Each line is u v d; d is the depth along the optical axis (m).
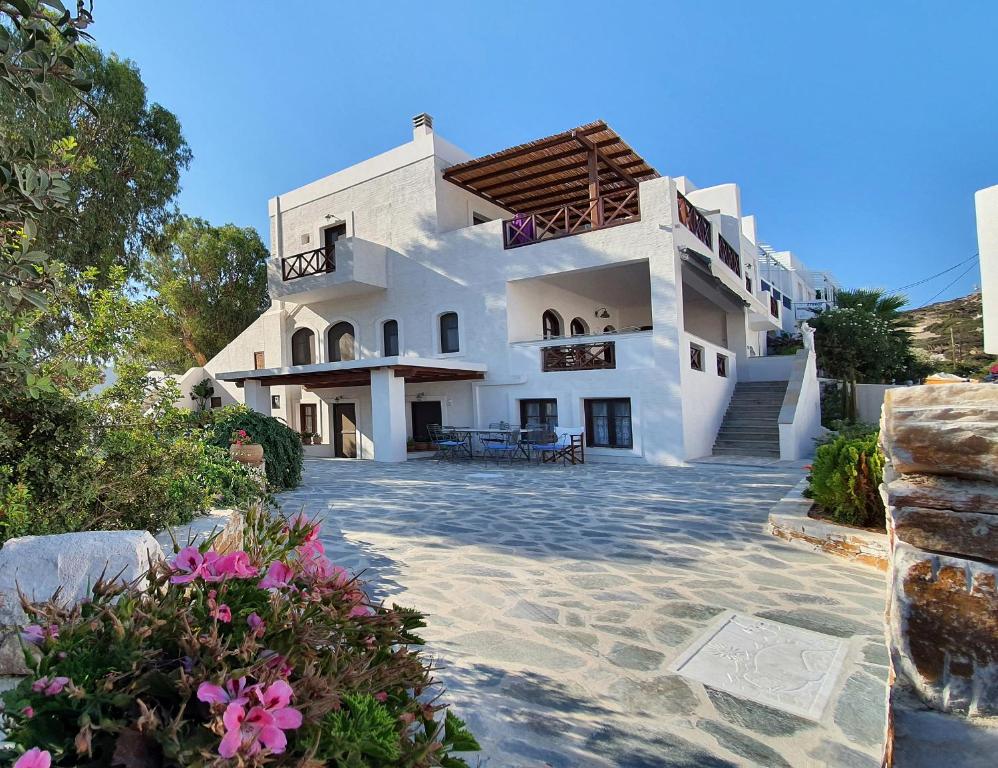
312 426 20.86
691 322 20.94
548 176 17.14
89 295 4.38
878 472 5.35
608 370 14.27
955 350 35.78
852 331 23.61
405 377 16.34
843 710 2.77
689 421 13.74
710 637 3.61
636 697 2.91
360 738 1.46
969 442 1.41
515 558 5.43
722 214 19.91
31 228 2.71
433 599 4.34
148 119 14.45
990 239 3.84
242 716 1.29
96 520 3.86
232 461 6.45
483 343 16.48
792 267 34.94
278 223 21.48
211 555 1.77
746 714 2.74
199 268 27.11
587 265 14.77
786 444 13.43
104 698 1.29
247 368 22.70
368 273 17.94
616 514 7.43
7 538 3.21
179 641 1.47
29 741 1.30
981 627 1.35
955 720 1.35
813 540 5.61
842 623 3.81
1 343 2.89
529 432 14.23
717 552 5.53
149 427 4.46
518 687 3.01
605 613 4.04
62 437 3.76
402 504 8.38
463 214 18.50
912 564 1.46
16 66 2.44
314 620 1.81
